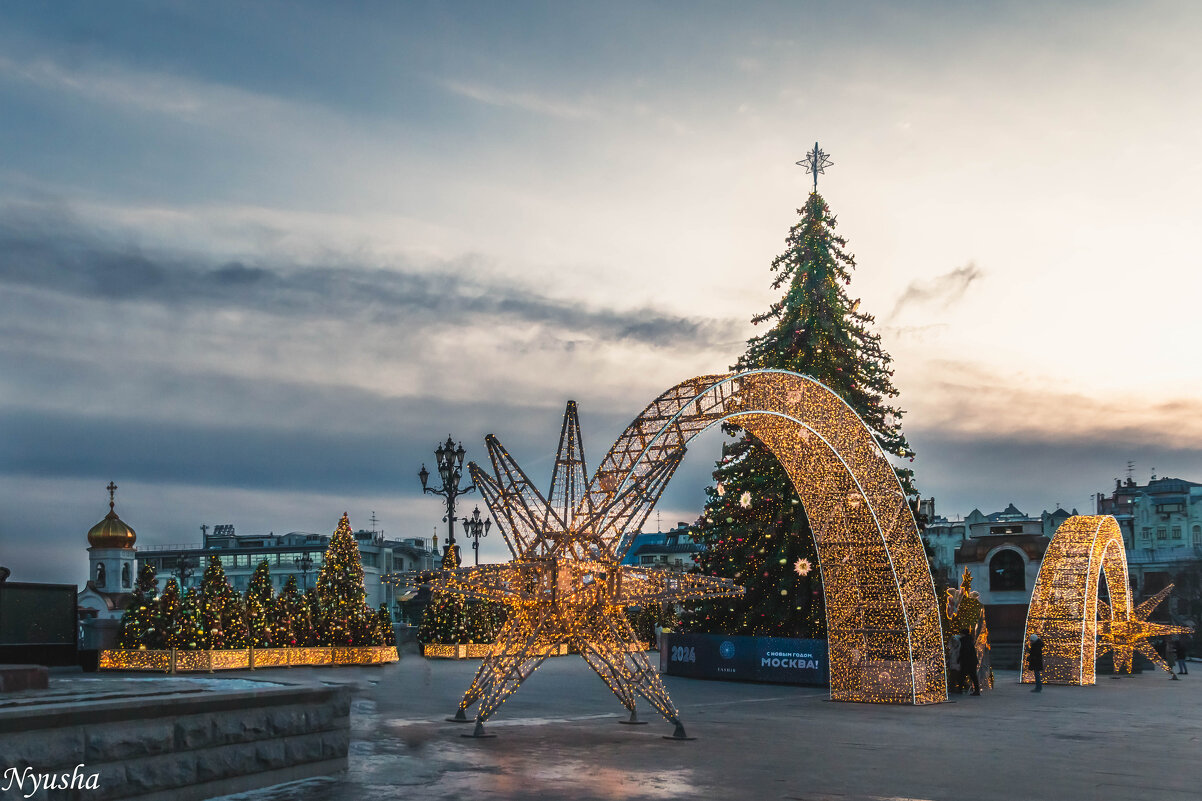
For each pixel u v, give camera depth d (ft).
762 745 52.80
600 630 57.88
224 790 36.19
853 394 121.90
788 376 67.87
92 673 100.17
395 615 387.55
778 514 118.11
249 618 113.80
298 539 392.27
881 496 78.48
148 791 33.35
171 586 107.34
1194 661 204.23
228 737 36.50
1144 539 437.17
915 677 80.53
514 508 57.82
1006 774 44.83
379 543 399.44
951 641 101.04
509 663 55.88
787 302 126.72
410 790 37.50
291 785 38.19
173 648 103.55
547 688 89.30
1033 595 121.39
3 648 96.07
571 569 57.16
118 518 222.28
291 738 39.19
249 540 397.39
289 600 121.29
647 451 58.90
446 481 123.95
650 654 169.68
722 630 123.03
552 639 56.80
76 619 103.50
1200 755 52.65
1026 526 201.57
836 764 46.52
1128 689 110.52
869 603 81.20
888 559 79.61
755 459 120.06
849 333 127.03
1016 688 111.14
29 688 38.45
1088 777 44.47
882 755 50.08
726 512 121.60
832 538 81.61
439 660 135.95
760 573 117.91
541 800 35.99
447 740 51.65
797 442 77.61
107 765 32.14
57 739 30.68
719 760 46.80
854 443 75.77
